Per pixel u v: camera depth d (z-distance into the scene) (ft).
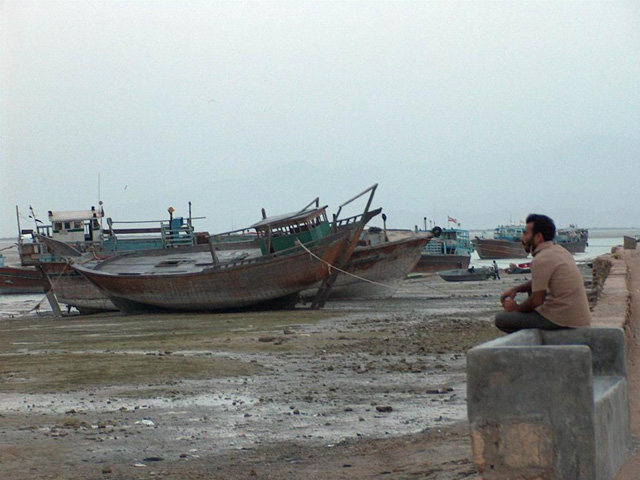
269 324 116.57
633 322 56.39
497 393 22.53
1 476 35.83
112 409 51.42
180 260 165.17
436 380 59.77
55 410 51.34
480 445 22.63
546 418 22.12
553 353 22.11
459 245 289.74
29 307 204.13
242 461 37.83
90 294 174.50
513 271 262.26
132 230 204.44
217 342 91.71
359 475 33.58
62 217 205.16
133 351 85.56
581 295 28.45
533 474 22.16
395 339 88.89
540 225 28.89
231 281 143.43
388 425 44.60
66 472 36.42
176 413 49.73
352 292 165.17
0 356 83.76
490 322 107.76
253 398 54.39
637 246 162.81
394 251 163.63
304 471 35.17
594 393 24.94
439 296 171.63
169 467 36.99
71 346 94.68
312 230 144.25
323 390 56.85
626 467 26.05
